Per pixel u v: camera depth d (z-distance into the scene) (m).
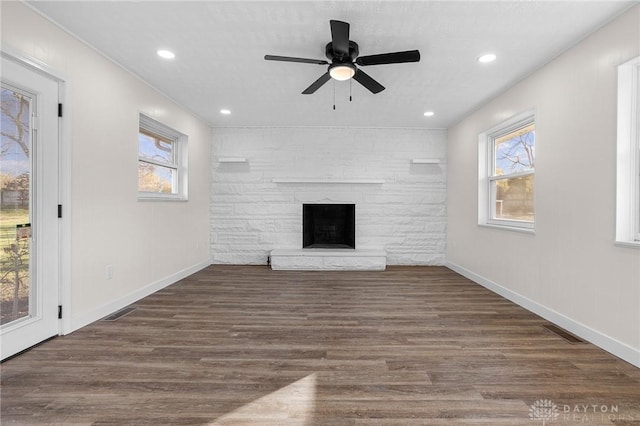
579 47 2.33
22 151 2.02
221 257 5.04
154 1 1.96
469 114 4.20
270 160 5.00
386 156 4.98
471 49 2.50
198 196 4.55
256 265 4.98
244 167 5.00
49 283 2.19
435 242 5.02
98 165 2.60
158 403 1.50
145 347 2.10
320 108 4.04
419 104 3.83
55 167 2.23
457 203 4.58
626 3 1.91
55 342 2.15
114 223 2.80
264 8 2.03
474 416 1.42
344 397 1.56
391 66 2.81
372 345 2.15
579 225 2.32
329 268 4.67
